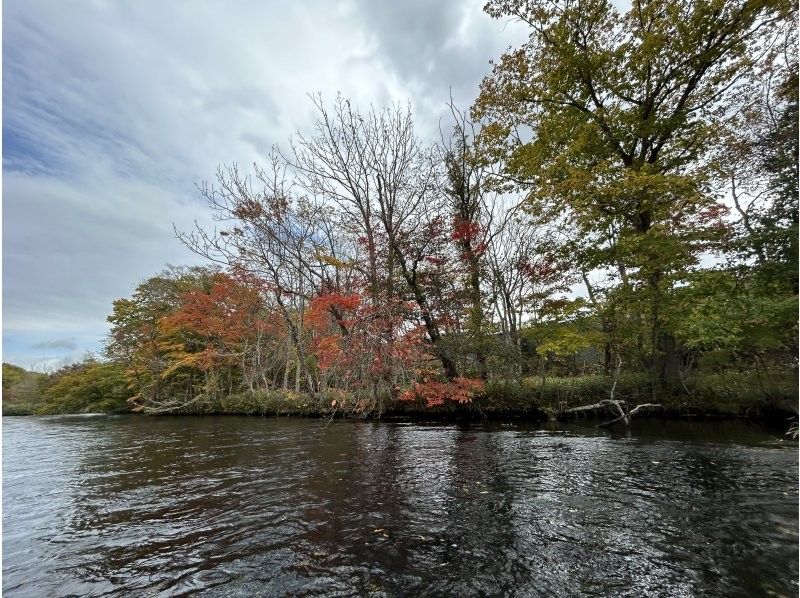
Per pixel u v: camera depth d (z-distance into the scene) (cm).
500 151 1680
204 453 1061
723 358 1339
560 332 1416
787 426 1148
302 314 2258
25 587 379
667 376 1401
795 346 1168
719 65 1339
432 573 380
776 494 569
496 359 1573
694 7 1260
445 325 1633
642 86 1420
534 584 355
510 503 570
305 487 682
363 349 1359
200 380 3045
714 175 1434
